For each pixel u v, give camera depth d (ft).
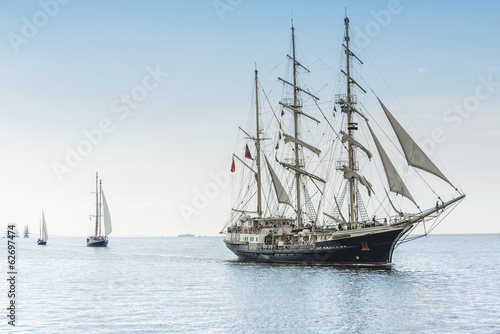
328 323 207.10
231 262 499.10
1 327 204.85
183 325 205.87
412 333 192.24
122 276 387.55
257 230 451.53
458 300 255.29
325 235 388.16
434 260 571.69
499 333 191.72
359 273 352.69
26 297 278.67
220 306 245.04
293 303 248.11
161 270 435.94
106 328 201.98
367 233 362.53
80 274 405.80
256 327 201.77
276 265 414.82
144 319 217.56
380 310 230.48
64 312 233.96
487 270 427.74
